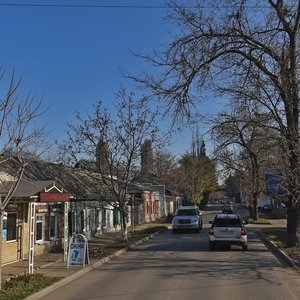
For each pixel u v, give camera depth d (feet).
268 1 68.80
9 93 39.37
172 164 251.60
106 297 36.27
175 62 69.21
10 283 40.40
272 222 165.07
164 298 35.53
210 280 44.01
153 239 99.09
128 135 89.51
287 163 65.21
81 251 53.11
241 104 68.64
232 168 158.10
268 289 38.96
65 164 95.61
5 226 56.65
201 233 117.39
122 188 90.68
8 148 40.34
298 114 65.41
